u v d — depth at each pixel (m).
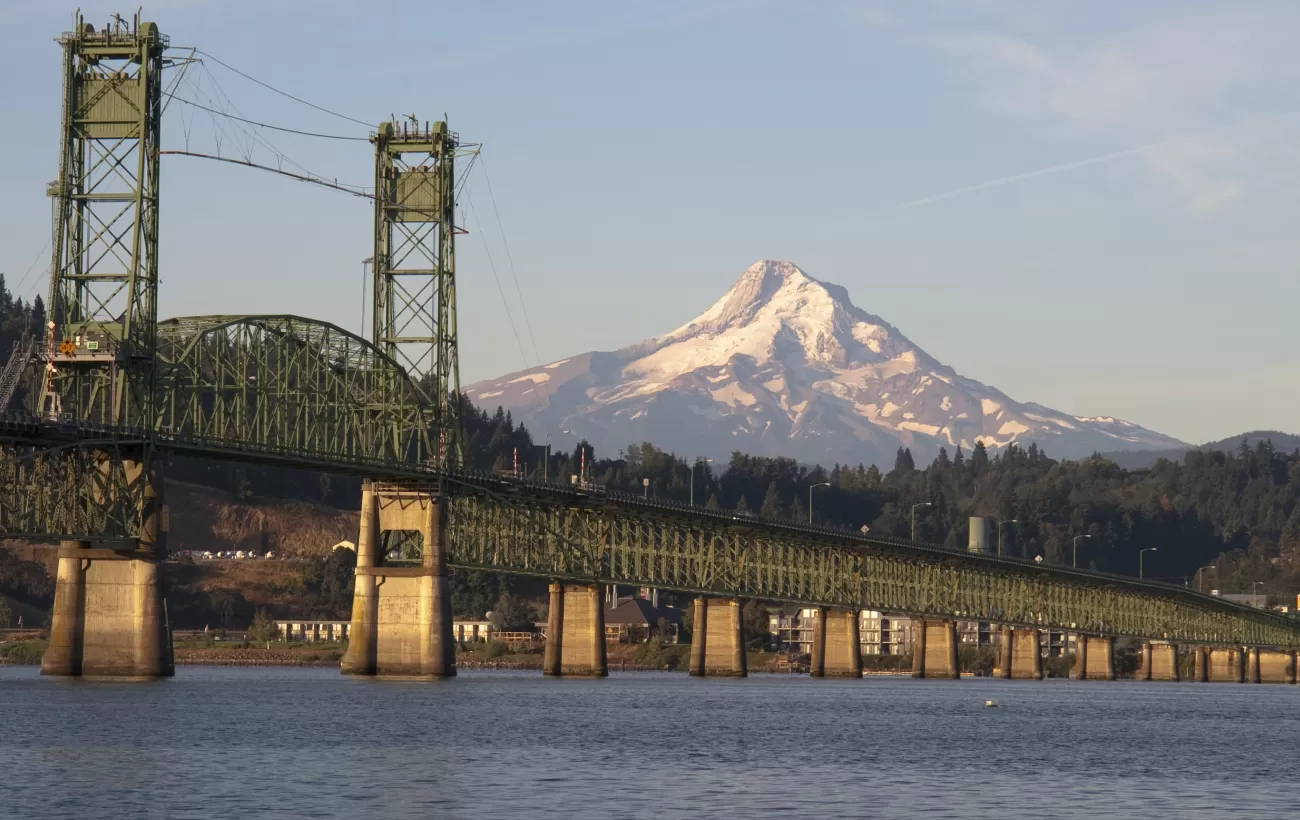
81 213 174.12
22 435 155.75
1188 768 117.50
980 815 90.88
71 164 174.12
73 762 103.81
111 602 172.00
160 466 171.25
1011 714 178.50
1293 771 116.25
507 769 105.38
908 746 129.62
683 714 157.50
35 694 155.62
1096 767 116.94
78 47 174.75
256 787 94.75
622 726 140.00
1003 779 107.88
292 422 195.12
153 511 170.50
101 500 166.38
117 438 165.50
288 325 188.00
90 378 172.62
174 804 88.25
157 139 175.75
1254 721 177.75
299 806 88.25
